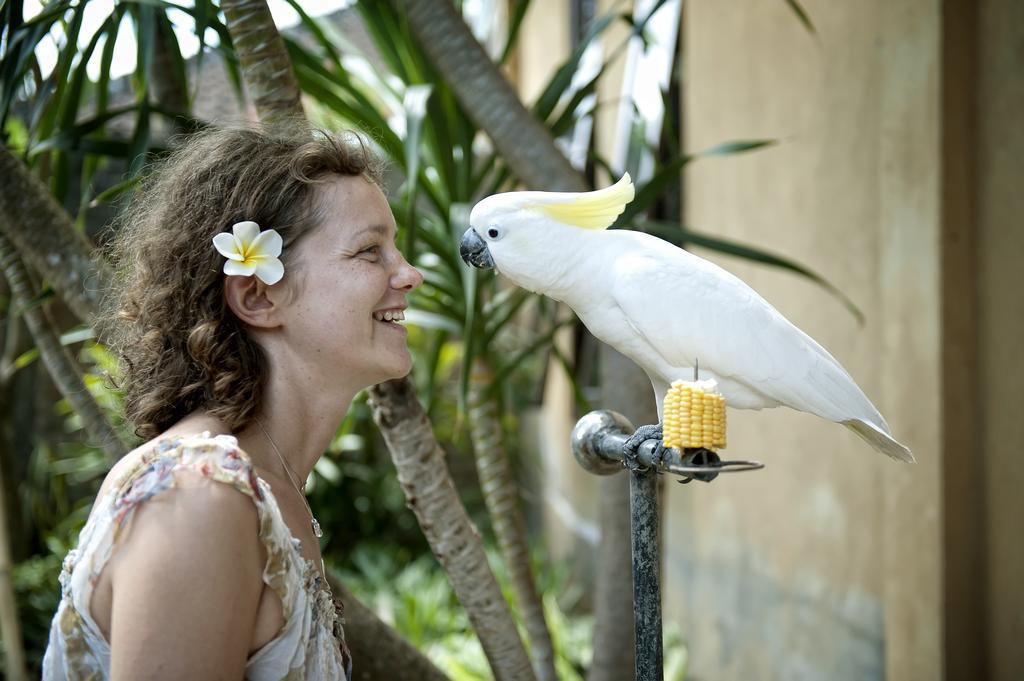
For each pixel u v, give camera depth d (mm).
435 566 5203
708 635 3582
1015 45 1937
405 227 2094
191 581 848
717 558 3488
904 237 2191
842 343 2566
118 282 1178
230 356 1009
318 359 1036
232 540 874
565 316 5055
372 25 2207
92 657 937
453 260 2137
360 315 1025
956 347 2082
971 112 2059
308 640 956
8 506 3885
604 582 2018
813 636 2779
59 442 4770
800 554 2855
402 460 1585
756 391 1256
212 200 1017
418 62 2141
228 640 865
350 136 1191
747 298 1243
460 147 2223
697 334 1206
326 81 2078
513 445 6891
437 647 3982
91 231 3883
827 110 2592
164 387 1017
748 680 3232
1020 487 1981
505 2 6078
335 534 5840
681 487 3875
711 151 1983
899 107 2199
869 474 2480
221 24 1746
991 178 2023
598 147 4539
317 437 1078
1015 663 2012
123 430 1951
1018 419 1979
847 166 2508
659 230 2018
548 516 6180
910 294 2180
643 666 1050
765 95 2941
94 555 896
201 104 2668
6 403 3803
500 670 1661
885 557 2324
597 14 4617
